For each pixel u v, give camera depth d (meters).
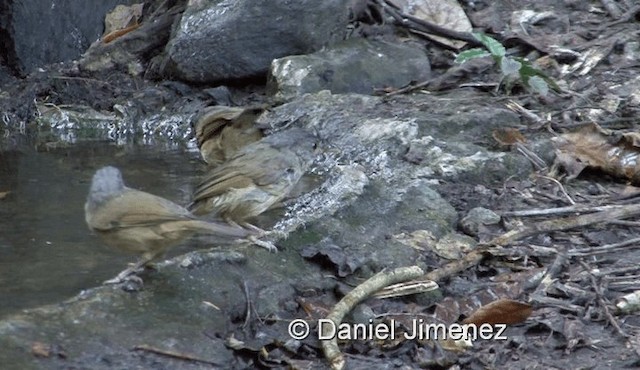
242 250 9.38
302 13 15.51
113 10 17.75
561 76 15.04
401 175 12.09
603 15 16.70
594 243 10.46
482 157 12.20
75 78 16.34
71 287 8.90
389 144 12.85
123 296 8.30
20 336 7.61
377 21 16.41
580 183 12.13
